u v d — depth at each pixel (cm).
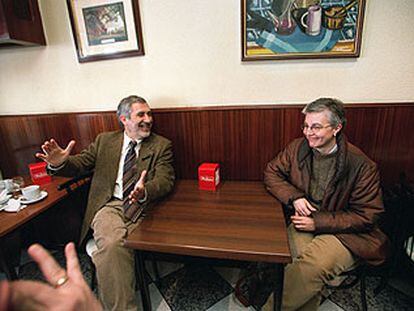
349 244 106
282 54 133
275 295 98
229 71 143
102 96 164
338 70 132
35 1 151
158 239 96
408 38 123
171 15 141
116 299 115
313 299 111
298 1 125
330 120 106
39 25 154
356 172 111
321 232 112
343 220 108
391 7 120
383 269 141
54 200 126
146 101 157
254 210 115
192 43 143
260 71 140
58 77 166
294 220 114
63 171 135
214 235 97
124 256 116
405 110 128
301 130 141
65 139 172
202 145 155
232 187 141
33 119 172
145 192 117
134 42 147
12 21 138
